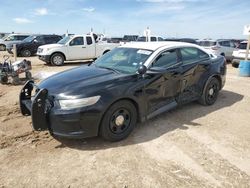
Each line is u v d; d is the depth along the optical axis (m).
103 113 4.01
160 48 5.09
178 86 5.26
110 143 4.29
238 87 8.45
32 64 15.91
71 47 15.63
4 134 4.64
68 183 3.28
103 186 3.22
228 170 3.55
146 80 4.57
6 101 6.80
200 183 3.27
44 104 3.92
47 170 3.55
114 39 28.52
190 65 5.50
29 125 5.04
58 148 4.14
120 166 3.63
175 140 4.41
